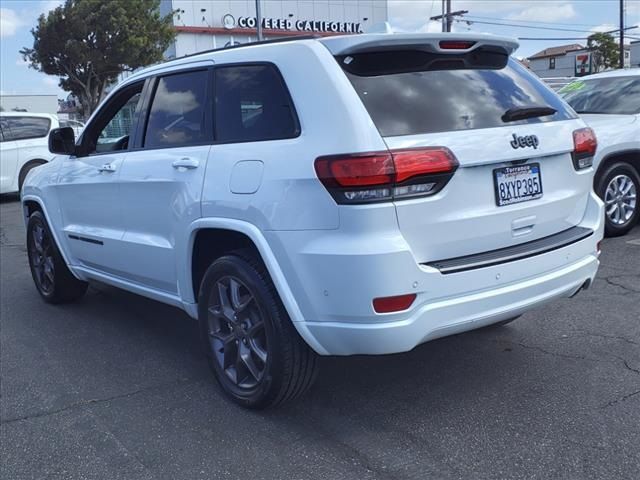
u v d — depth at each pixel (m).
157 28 31.31
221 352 3.82
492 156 3.20
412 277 2.95
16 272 7.46
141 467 3.15
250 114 3.53
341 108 3.06
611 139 7.04
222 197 3.48
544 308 5.12
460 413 3.53
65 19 29.34
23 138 14.27
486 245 3.27
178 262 3.94
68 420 3.67
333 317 3.05
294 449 3.25
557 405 3.56
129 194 4.35
